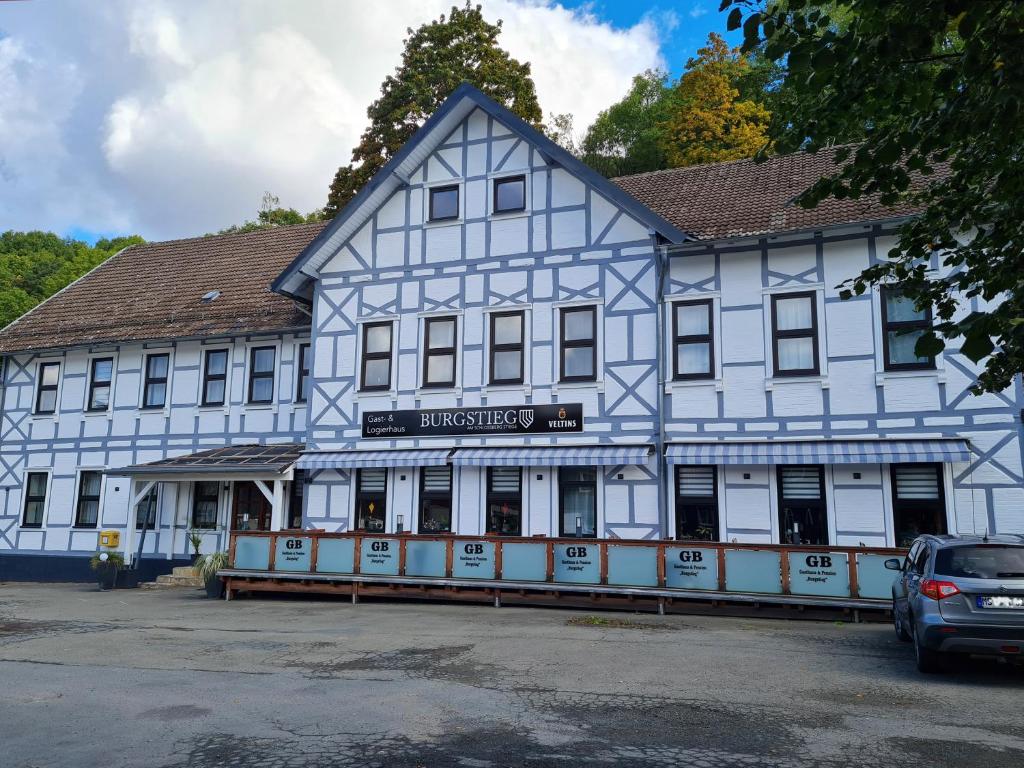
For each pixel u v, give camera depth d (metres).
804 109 5.85
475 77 36.00
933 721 7.15
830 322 16.42
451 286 19.47
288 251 26.81
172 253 28.97
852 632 12.38
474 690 8.30
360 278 20.36
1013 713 7.45
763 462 15.84
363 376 19.98
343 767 5.91
